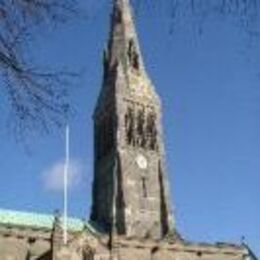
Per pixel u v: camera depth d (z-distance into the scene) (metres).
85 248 119.00
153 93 157.00
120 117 149.00
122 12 170.88
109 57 162.38
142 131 150.50
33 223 129.75
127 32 166.50
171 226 139.00
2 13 12.01
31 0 12.16
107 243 123.00
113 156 144.88
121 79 155.12
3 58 12.07
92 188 147.00
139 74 159.25
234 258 137.75
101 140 152.38
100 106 156.38
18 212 131.75
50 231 124.56
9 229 122.12
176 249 133.12
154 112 154.75
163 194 143.62
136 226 136.50
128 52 162.75
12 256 120.12
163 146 150.75
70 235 120.75
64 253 115.62
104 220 139.88
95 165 150.12
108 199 140.88
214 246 136.88
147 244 129.88
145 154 147.25
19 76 12.14
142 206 139.88
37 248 122.56
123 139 146.50
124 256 126.00
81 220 136.50
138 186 142.25
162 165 147.62
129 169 143.25
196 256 134.62
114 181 141.25
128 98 153.00
